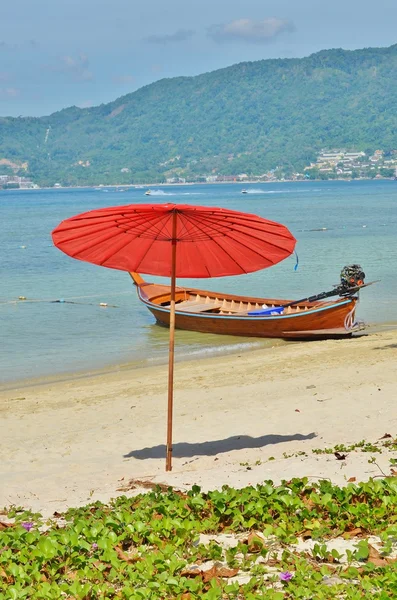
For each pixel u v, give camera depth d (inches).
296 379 674.8
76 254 378.9
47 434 532.4
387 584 215.9
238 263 386.0
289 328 935.0
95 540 266.2
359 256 1895.9
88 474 411.5
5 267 1863.9
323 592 217.0
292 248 377.1
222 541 269.6
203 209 351.6
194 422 536.1
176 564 238.5
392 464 359.6
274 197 6963.6
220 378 705.6
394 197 6250.0
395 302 1184.2
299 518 280.5
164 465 423.8
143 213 357.7
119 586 235.5
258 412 552.4
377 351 796.0
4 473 427.8
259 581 225.9
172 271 386.6
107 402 633.6
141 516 287.4
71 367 811.4
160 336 981.2
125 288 1475.1
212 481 356.5
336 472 353.4
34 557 251.0
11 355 883.4
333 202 5482.3
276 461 391.9
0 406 638.5
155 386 689.6
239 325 962.7
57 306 1251.8
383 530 269.6
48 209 5502.0
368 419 503.2
